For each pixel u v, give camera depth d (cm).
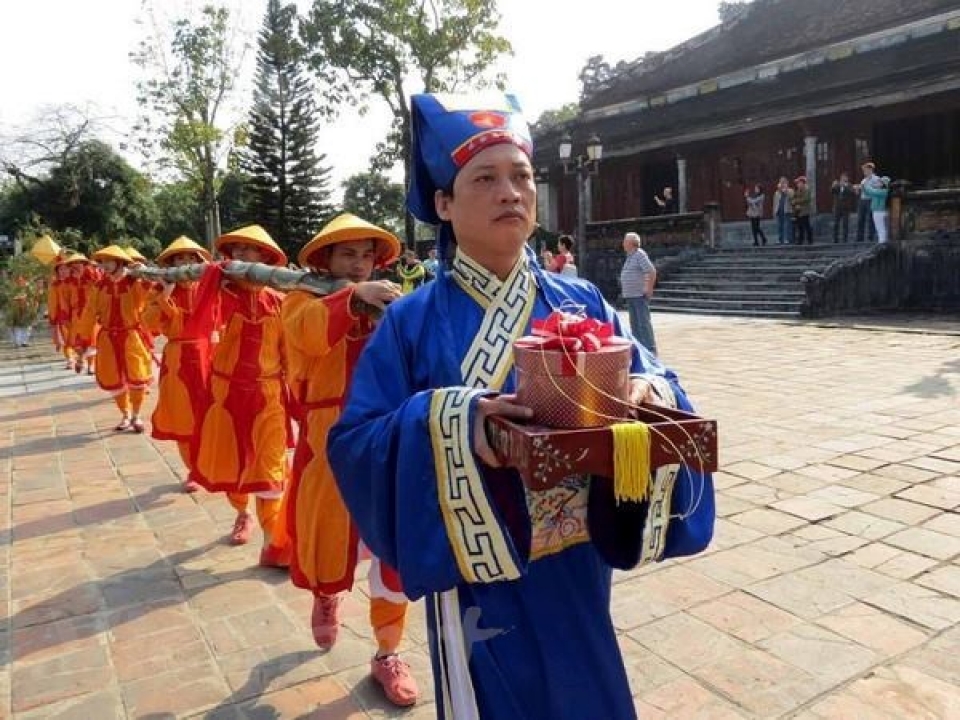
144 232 3869
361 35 2958
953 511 481
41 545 494
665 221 2395
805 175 2573
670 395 186
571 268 1191
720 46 2986
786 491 529
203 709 310
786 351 1188
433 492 166
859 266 1752
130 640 367
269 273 383
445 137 192
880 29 2438
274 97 3588
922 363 1018
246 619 386
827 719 284
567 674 179
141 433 820
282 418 448
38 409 982
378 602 307
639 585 396
